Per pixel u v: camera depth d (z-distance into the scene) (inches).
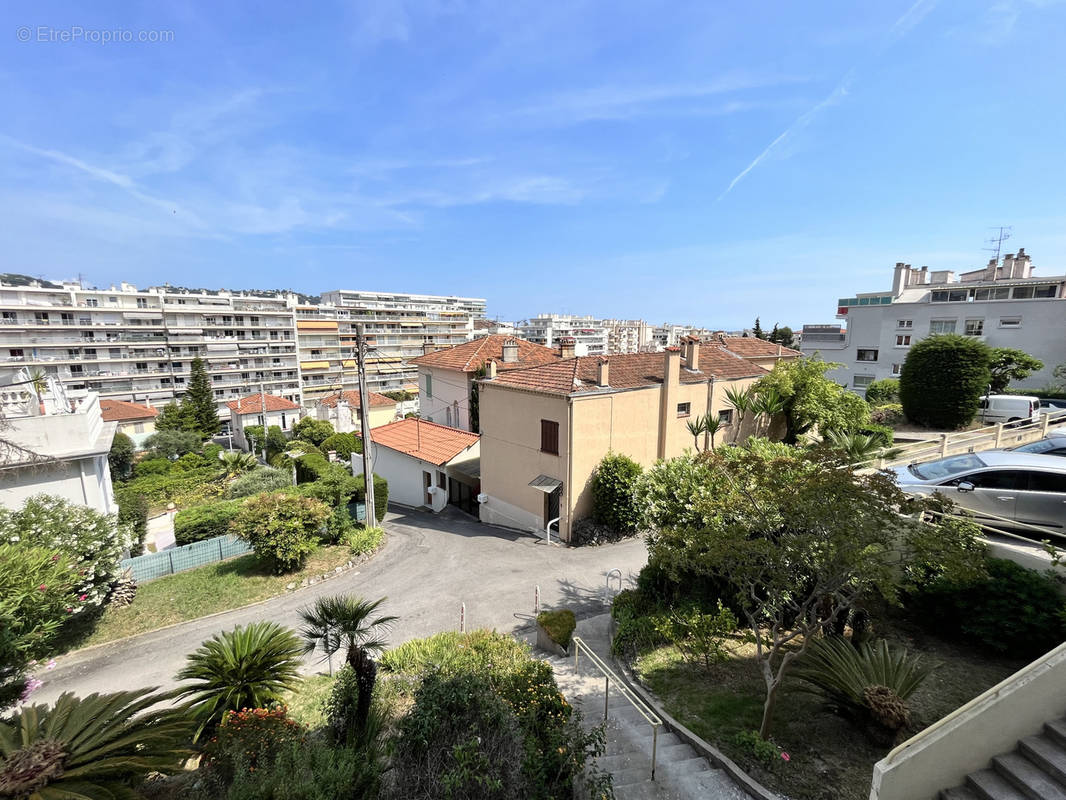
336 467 1039.0
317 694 366.0
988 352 1064.2
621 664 391.9
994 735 210.8
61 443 623.5
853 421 890.1
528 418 776.9
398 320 4849.9
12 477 597.0
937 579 318.0
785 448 532.1
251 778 210.4
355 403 2228.1
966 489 408.2
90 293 3093.0
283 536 619.5
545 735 246.5
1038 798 191.3
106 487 725.9
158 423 2239.2
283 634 355.6
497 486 858.1
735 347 1286.9
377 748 244.5
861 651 307.1
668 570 354.6
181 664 450.0
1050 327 1376.7
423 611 526.9
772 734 277.6
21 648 332.2
